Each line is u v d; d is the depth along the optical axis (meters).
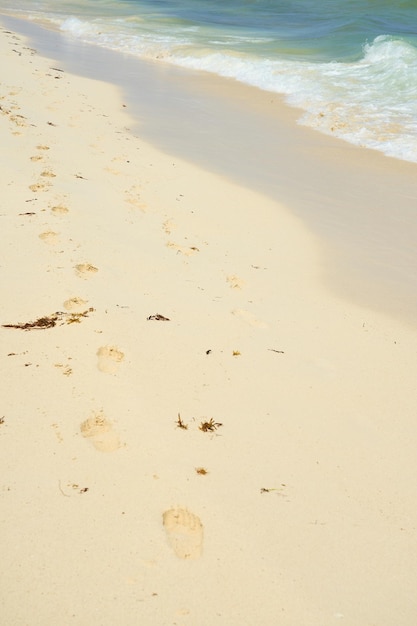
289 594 2.63
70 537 2.75
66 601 2.48
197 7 29.20
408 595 2.70
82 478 3.07
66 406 3.51
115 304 4.55
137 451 3.28
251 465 3.29
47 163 7.20
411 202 7.52
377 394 4.02
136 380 3.82
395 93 12.35
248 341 4.41
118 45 19.03
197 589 2.60
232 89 13.60
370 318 4.99
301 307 5.03
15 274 4.71
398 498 3.20
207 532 2.87
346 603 2.62
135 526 2.85
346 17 23.77
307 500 3.12
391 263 5.98
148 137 9.53
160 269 5.21
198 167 8.32
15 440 3.24
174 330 4.37
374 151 9.41
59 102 10.75
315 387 4.01
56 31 21.48
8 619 2.39
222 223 6.54
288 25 23.17
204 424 3.53
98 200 6.41
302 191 7.78
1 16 24.09
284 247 6.17
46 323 4.20
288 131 10.50
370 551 2.88
